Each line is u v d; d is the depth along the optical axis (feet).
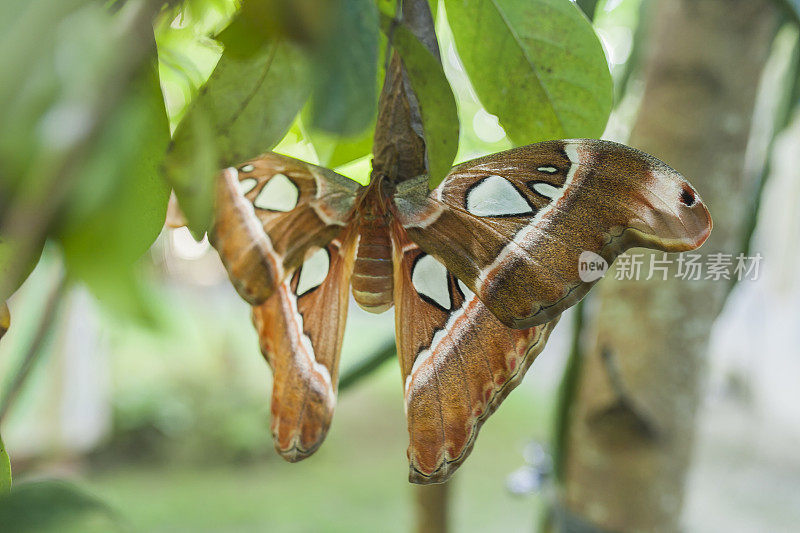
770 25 2.78
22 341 2.20
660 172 2.14
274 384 2.36
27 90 1.11
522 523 11.16
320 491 13.00
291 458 2.33
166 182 1.96
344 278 2.38
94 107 1.17
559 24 2.32
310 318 2.37
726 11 2.75
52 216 1.12
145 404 13.96
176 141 1.95
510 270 2.21
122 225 1.20
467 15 2.35
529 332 2.26
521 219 2.21
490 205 2.23
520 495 3.26
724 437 12.60
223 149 2.08
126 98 1.31
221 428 14.26
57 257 1.65
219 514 11.71
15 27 1.10
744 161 2.80
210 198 1.94
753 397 12.01
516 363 2.26
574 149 2.20
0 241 1.11
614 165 2.17
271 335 2.38
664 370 2.82
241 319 14.83
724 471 11.59
